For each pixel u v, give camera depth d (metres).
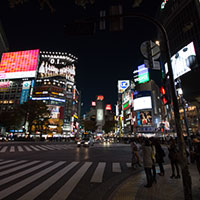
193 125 37.66
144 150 5.03
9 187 4.84
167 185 4.95
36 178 5.92
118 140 45.03
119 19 3.96
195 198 3.81
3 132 62.78
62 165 8.59
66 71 100.31
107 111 113.31
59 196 4.14
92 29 3.99
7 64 88.69
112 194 4.21
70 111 90.56
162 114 54.38
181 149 3.41
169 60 4.07
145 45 5.18
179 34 45.03
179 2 46.00
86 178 6.01
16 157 11.59
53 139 45.09
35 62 86.94
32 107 39.94
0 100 80.62
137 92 55.50
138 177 6.17
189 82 37.03
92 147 23.80
